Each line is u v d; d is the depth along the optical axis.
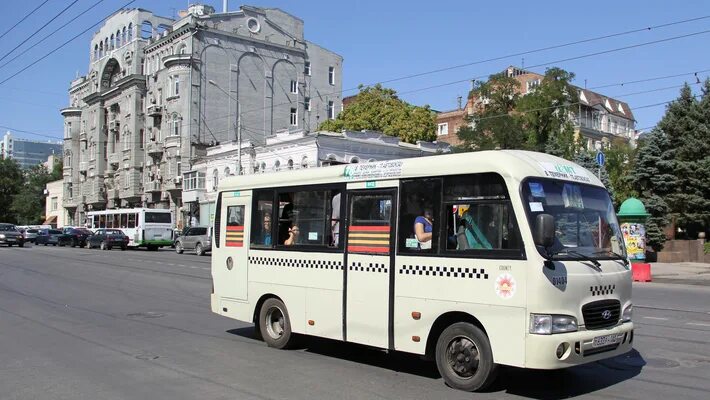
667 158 31.33
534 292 6.05
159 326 10.98
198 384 6.95
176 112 54.53
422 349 7.00
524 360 6.06
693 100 31.66
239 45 56.38
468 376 6.58
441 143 51.03
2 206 99.44
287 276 8.80
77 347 9.04
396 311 7.27
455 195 6.86
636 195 32.44
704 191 30.42
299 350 8.95
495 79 47.88
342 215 8.06
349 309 7.84
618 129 76.81
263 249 9.25
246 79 56.66
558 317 6.09
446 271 6.79
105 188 70.19
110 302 14.22
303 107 60.88
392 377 7.30
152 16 64.31
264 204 9.37
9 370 7.56
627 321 6.93
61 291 16.39
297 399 6.34
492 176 6.57
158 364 7.96
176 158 54.91
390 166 7.56
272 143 45.03
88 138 74.12
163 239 44.31
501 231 6.41
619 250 7.11
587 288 6.36
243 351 8.87
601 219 7.04
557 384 6.96
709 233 32.12
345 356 8.55
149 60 61.03
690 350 8.89
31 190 100.12
